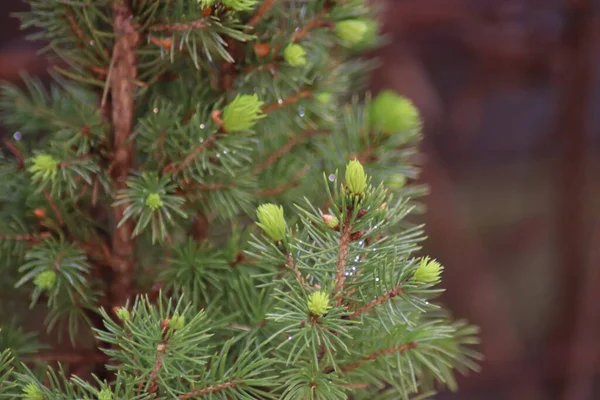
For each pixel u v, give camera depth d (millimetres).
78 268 554
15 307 594
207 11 522
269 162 584
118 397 516
